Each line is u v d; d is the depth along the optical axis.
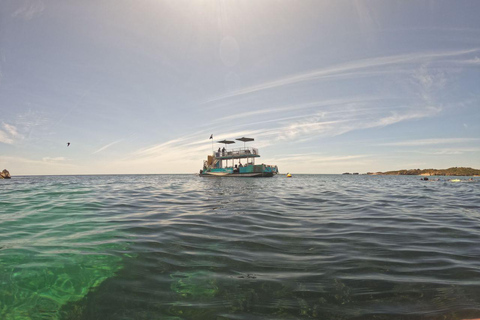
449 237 5.04
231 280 3.09
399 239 4.90
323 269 3.42
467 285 2.93
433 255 3.97
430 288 2.87
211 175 49.38
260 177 46.06
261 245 4.49
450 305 2.51
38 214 7.33
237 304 2.56
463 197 13.41
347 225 6.12
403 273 3.28
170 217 7.05
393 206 9.64
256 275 3.24
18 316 2.37
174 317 2.35
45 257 3.79
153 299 2.67
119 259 3.75
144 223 6.23
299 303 2.58
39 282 3.01
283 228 5.78
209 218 6.93
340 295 2.72
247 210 8.37
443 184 29.42
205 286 2.94
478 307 2.47
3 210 7.93
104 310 2.47
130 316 2.37
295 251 4.18
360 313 2.40
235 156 44.94
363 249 4.27
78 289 2.87
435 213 8.00
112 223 6.20
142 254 3.98
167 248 4.29
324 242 4.69
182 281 3.07
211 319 2.32
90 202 9.91
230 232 5.39
